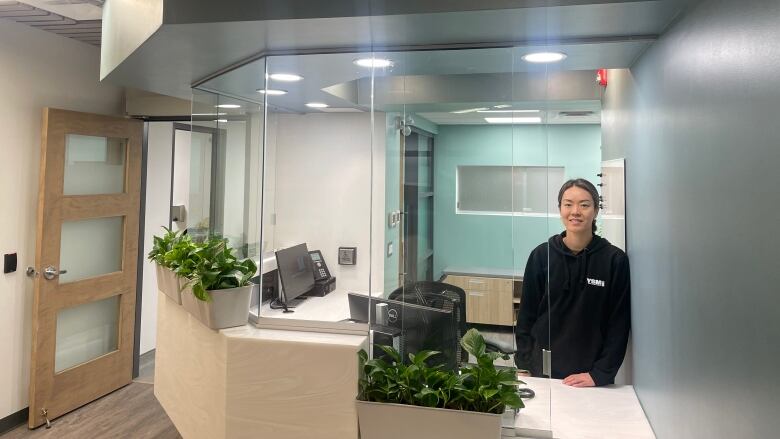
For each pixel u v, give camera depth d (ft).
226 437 6.05
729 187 3.65
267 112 7.45
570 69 7.20
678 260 4.95
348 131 10.83
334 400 5.68
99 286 11.99
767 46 3.02
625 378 7.73
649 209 6.15
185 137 16.26
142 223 13.29
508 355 6.26
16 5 9.19
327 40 6.09
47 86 11.04
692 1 4.47
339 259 11.68
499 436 5.06
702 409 4.29
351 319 7.09
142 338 14.82
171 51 6.73
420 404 5.37
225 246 7.53
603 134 9.68
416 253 6.64
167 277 8.20
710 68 4.02
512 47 6.06
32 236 10.85
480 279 6.54
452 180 6.68
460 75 6.56
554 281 7.77
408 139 6.82
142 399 12.12
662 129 5.49
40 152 10.80
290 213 10.76
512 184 6.47
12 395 10.57
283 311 7.98
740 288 3.47
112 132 12.06
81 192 11.64
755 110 3.21
